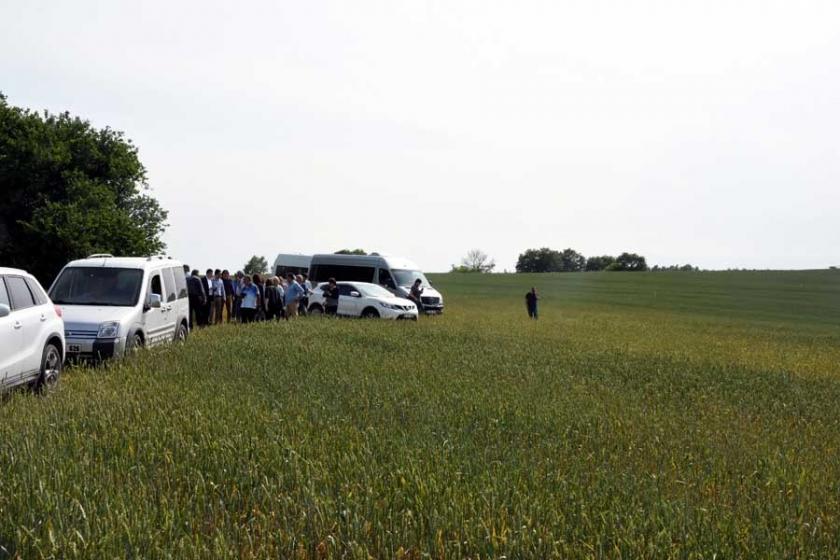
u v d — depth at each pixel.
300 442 7.63
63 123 43.00
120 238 39.34
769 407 12.82
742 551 5.29
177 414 8.82
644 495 6.50
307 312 31.66
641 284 97.94
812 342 33.62
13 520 5.27
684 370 17.42
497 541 5.06
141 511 5.43
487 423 9.55
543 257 180.25
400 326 25.30
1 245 38.44
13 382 10.31
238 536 5.17
